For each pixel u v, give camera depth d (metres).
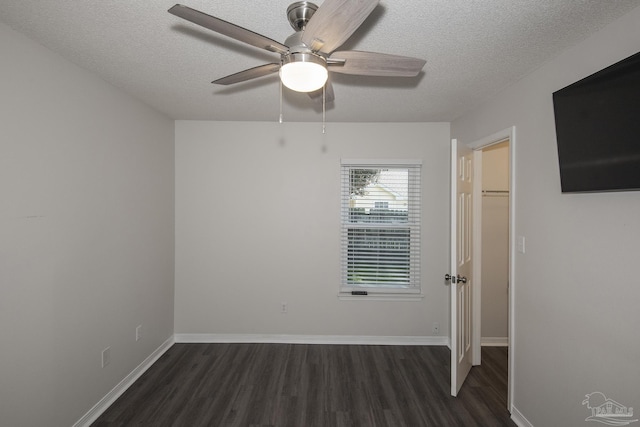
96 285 1.98
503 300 3.09
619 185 1.21
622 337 1.29
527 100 1.89
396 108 2.59
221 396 2.19
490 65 1.78
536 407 1.79
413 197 3.06
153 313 2.67
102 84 2.02
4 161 1.40
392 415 2.01
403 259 3.07
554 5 1.24
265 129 3.04
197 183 3.04
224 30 1.04
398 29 1.42
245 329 3.08
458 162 2.24
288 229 3.06
